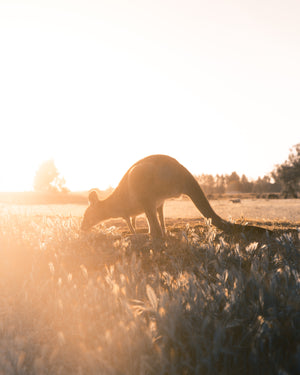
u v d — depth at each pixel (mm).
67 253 6211
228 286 3809
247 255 5410
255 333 3082
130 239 7098
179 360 2930
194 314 3289
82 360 3092
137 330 3113
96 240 7207
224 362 2854
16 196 58062
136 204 7512
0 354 3100
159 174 7141
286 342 3037
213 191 186875
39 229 7539
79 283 4895
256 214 19500
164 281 4559
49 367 3074
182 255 5957
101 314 3701
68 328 3695
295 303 3244
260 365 2842
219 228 7418
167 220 11406
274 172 88125
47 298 4461
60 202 53625
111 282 4145
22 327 3805
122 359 2943
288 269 4113
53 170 88562
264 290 3484
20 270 5594
